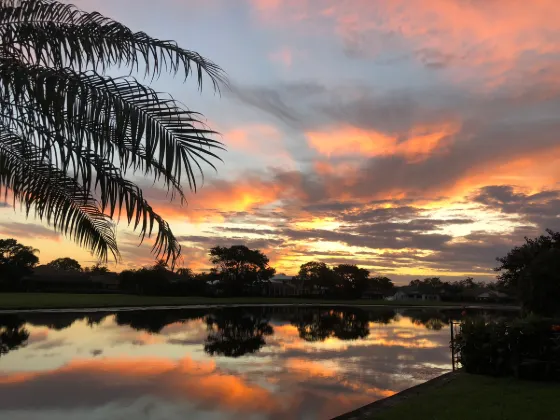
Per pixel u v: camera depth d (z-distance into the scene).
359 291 99.00
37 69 3.58
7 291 61.91
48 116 3.58
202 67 4.78
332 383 9.49
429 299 108.31
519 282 12.44
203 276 88.38
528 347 8.76
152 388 8.73
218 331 20.55
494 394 7.23
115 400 7.82
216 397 8.14
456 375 9.15
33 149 4.53
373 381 9.77
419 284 123.19
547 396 7.03
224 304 51.97
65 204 4.91
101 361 11.60
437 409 6.32
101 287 72.00
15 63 3.74
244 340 17.16
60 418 6.80
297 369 11.07
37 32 4.28
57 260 84.88
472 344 9.37
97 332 18.50
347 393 8.62
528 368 8.55
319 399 8.12
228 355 13.14
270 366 11.43
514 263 15.77
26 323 21.55
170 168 3.81
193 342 15.99
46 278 69.12
